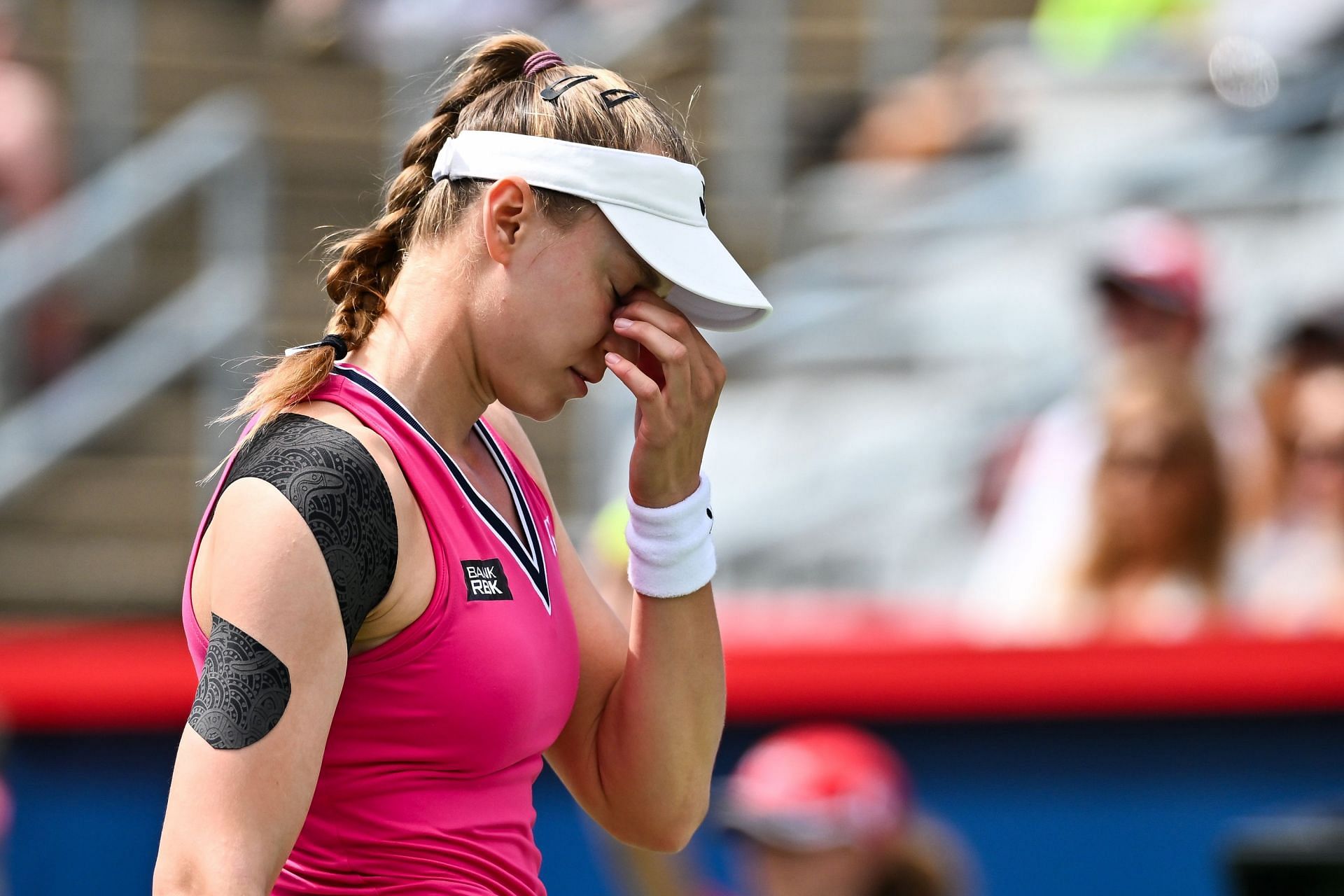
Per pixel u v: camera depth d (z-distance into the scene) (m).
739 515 19.44
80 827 13.58
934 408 19.73
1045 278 20.38
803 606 17.00
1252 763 14.02
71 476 21.62
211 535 5.47
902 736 13.98
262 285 21.12
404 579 5.46
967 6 25.44
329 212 24.84
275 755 5.09
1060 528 16.20
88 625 18.45
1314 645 14.14
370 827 5.65
